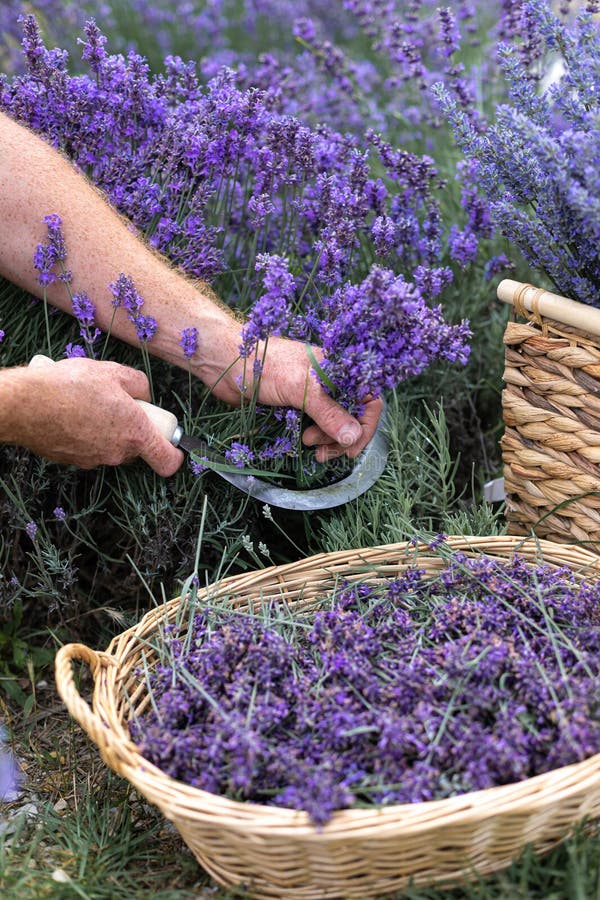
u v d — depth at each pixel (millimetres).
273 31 2371
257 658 1008
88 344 1181
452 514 1249
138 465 1197
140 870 1033
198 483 1188
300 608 1122
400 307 1057
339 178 1348
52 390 1084
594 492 1138
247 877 962
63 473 1195
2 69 2041
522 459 1168
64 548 1256
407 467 1226
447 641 1035
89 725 962
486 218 1334
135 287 1168
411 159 1320
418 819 897
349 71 1732
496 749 931
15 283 1202
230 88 1266
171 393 1265
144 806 1093
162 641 1063
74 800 1110
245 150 1287
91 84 1256
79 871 1019
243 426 1159
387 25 1716
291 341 1168
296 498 1171
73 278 1177
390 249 1238
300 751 961
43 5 2059
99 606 1271
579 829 955
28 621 1282
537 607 1048
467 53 1785
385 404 1221
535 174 1125
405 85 1685
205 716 998
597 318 1083
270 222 1383
